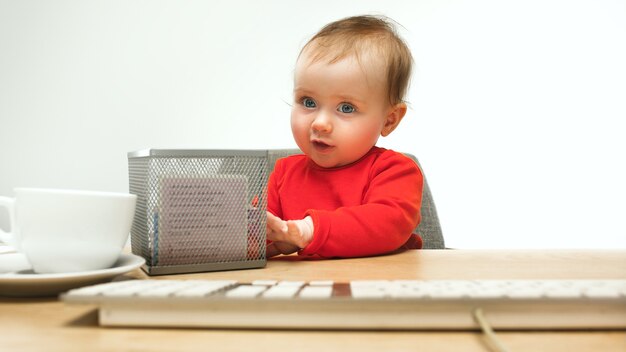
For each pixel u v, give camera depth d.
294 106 0.85
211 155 0.55
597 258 0.61
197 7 1.76
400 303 0.31
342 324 0.31
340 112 0.81
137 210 0.57
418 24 1.72
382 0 1.74
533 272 0.51
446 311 0.31
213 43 1.77
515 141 1.73
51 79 1.74
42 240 0.43
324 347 0.28
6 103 1.73
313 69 0.80
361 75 0.79
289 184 0.96
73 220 0.43
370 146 0.86
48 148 1.75
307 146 0.85
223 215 0.55
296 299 0.31
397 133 1.74
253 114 1.79
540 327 0.31
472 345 0.28
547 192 1.74
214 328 0.31
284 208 0.95
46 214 0.43
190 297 0.31
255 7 1.76
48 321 0.33
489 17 1.71
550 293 0.32
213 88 1.78
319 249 0.65
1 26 1.71
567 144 1.72
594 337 0.30
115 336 0.30
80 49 1.74
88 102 1.75
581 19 1.70
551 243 1.74
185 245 0.53
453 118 1.74
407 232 0.74
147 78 1.76
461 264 0.57
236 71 1.77
